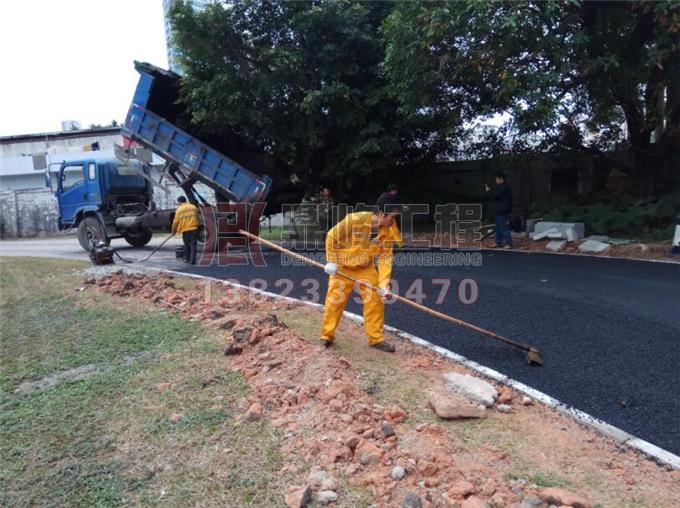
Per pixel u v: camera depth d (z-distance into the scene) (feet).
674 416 11.46
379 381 13.55
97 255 34.14
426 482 9.29
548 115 30.50
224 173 37.60
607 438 10.73
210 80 40.81
